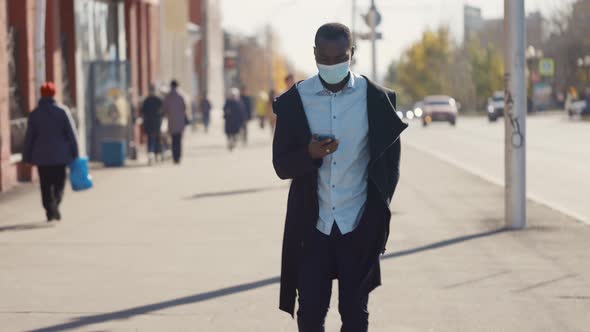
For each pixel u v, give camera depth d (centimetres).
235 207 1650
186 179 2277
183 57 5875
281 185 2089
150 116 2842
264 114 5944
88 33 2941
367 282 562
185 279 984
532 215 1464
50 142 1445
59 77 2481
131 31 3591
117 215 1546
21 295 909
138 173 2486
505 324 779
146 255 1137
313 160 543
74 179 1620
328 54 535
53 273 1022
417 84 14312
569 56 9950
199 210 1609
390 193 557
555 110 10481
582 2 9875
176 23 4788
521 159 1319
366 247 561
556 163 2711
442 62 13838
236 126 3562
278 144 555
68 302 877
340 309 574
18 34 2180
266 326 784
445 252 1130
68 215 1554
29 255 1142
